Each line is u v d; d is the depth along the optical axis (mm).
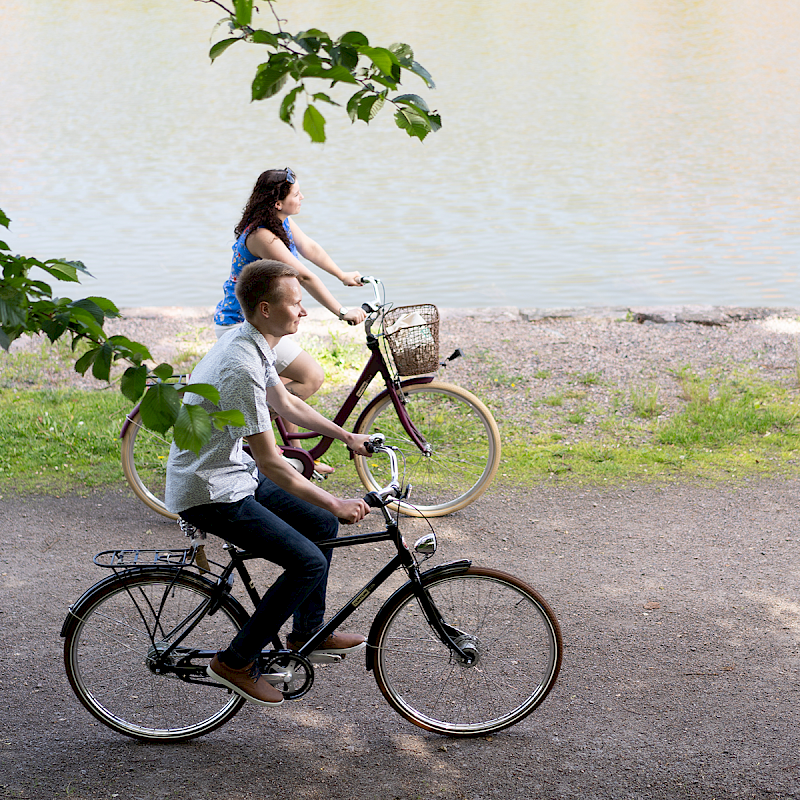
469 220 14523
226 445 3371
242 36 2305
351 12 45969
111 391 7645
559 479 6195
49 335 2277
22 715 3895
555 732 3777
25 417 7039
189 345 8656
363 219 14602
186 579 3564
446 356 8312
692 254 12750
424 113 2395
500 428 6906
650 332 8828
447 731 3758
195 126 22797
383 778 3518
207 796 3416
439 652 3758
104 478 6234
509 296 11211
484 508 5836
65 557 5258
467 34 39500
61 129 22500
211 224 14523
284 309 3377
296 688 3695
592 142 20172
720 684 4074
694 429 6750
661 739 3721
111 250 13266
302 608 3721
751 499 5855
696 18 43500
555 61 32688
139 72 32281
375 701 4004
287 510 3600
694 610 4664
